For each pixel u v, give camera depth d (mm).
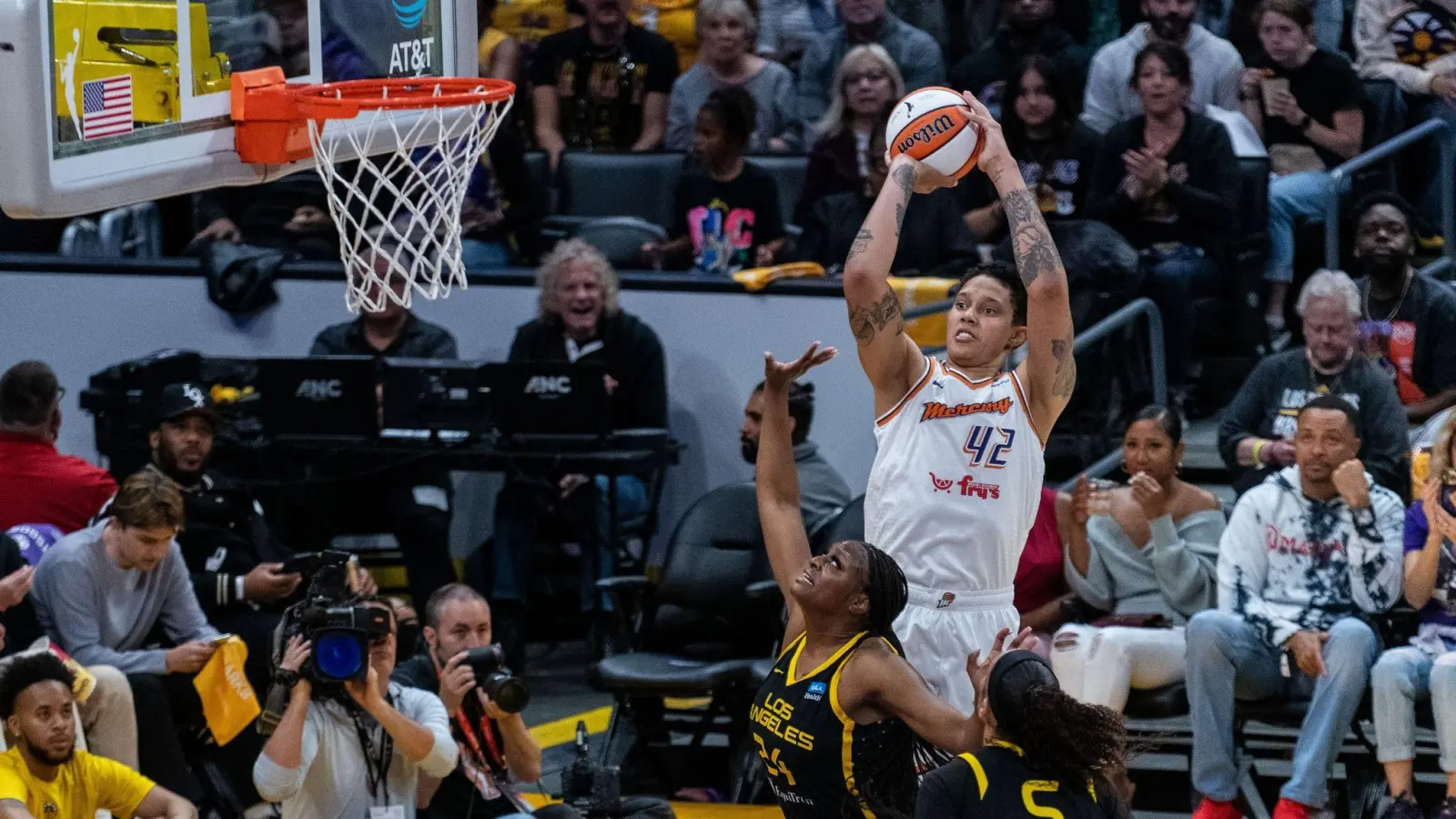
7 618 13000
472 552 18016
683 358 17625
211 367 16938
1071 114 17938
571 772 12586
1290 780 12727
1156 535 13695
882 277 8469
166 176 9219
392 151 10586
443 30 11617
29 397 14398
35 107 8203
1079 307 17062
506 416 16219
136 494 13023
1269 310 19281
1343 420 13023
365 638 11391
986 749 7801
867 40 20594
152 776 12781
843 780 8102
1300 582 13156
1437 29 19688
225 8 9648
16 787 11047
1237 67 19453
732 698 14117
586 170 19656
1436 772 14094
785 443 9031
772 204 18422
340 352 17547
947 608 8688
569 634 18000
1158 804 13898
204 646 12953
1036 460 8773
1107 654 13078
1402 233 16203
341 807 11695
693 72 20422
